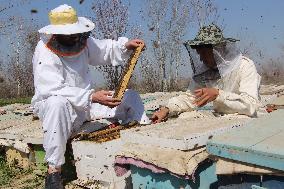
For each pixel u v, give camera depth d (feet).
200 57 12.93
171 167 8.63
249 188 7.40
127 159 9.61
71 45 13.28
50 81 12.66
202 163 8.87
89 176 11.95
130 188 11.61
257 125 8.42
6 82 68.59
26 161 15.19
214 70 13.08
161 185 9.19
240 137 7.57
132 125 13.35
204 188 9.04
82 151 11.98
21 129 15.43
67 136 12.31
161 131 9.89
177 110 13.73
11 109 22.36
